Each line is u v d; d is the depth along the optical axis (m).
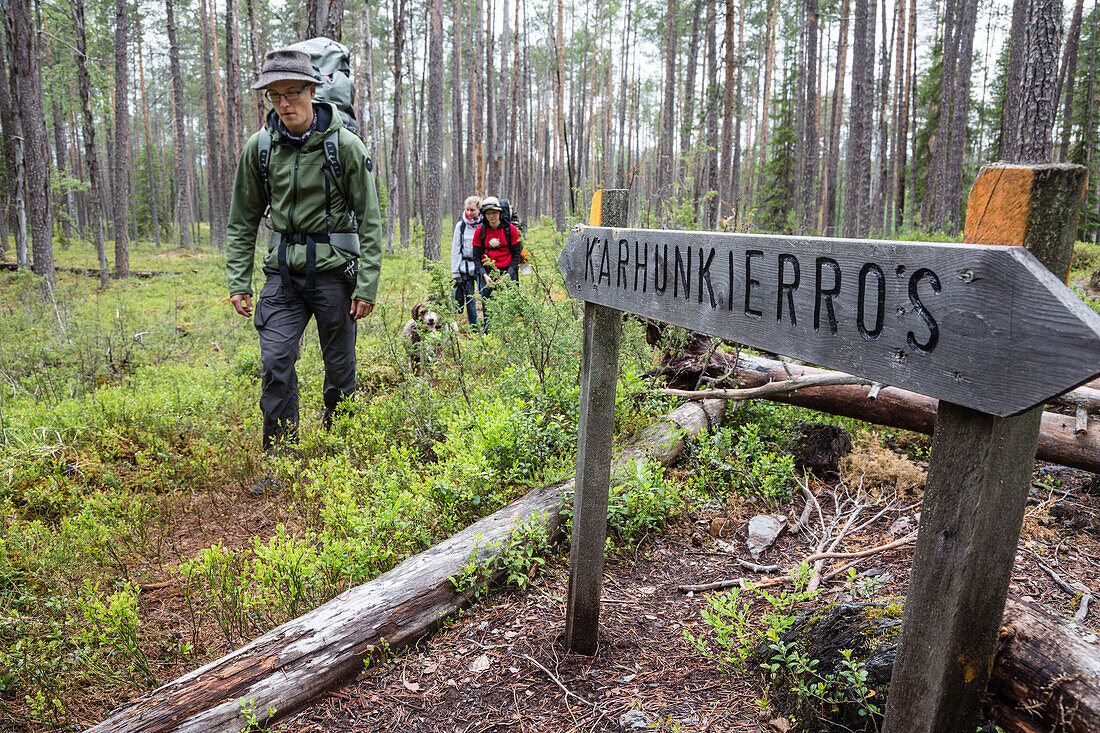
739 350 4.32
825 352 1.38
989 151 40.97
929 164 37.25
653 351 4.82
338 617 2.50
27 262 15.84
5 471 4.04
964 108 26.17
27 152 15.24
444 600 2.70
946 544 1.18
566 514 3.15
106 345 7.91
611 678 2.36
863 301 1.28
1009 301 1.00
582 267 2.43
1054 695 1.57
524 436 3.56
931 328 1.14
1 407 5.34
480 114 31.36
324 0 7.67
